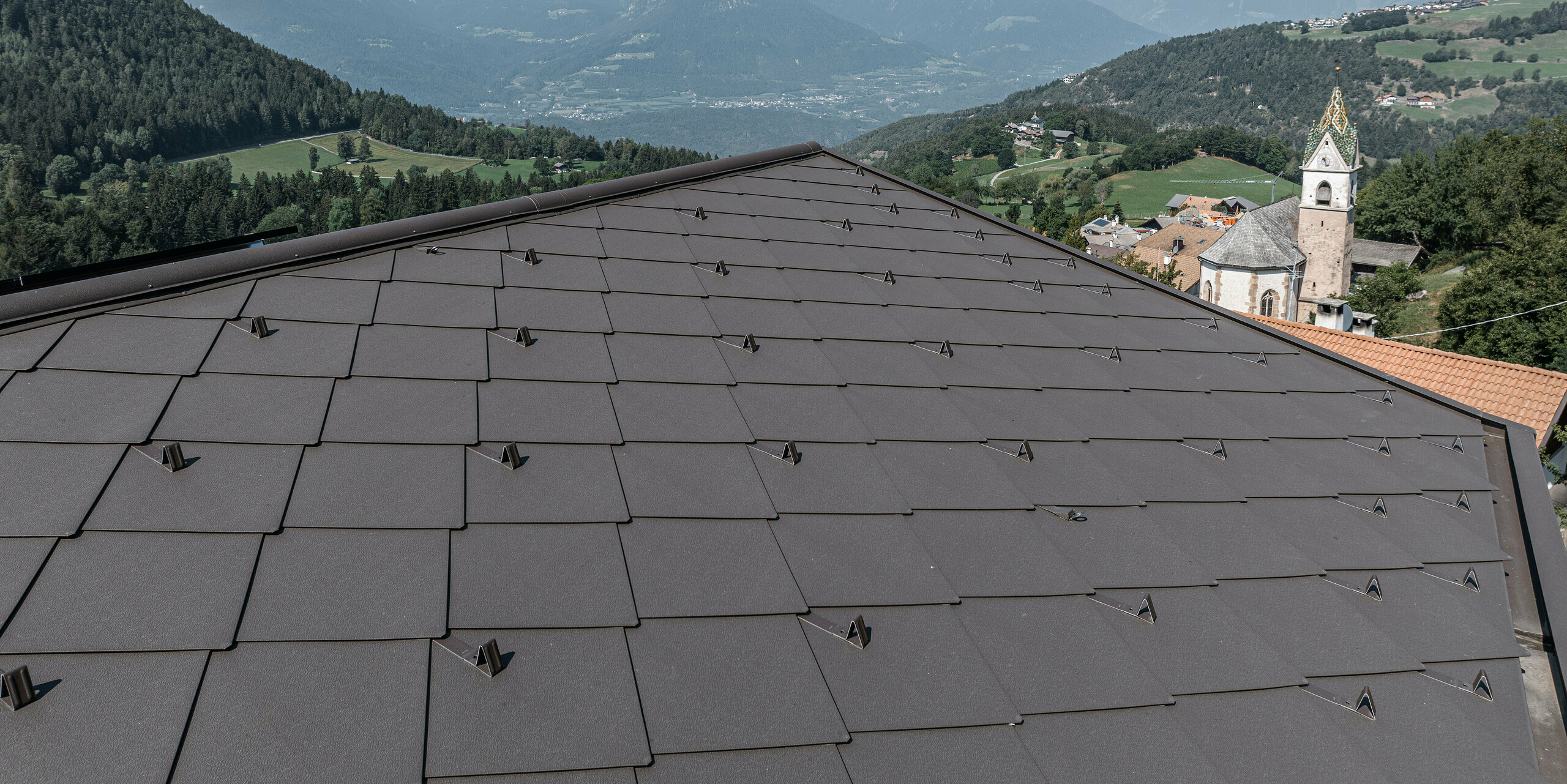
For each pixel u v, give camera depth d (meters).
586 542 6.39
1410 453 10.52
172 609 5.16
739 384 8.80
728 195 13.88
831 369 9.45
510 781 4.70
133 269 8.98
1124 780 5.55
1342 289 70.81
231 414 6.80
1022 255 14.11
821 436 8.27
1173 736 5.96
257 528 5.82
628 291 10.12
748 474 7.52
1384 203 103.19
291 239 9.41
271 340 7.79
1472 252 93.81
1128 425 9.76
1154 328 12.46
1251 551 8.08
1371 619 7.60
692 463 7.50
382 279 9.19
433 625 5.42
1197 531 8.21
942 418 9.05
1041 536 7.63
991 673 6.11
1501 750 6.46
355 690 4.95
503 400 7.69
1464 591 8.26
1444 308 55.47
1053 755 5.62
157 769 4.31
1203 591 7.44
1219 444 9.60
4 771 4.18
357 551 5.85
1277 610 7.46
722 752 5.14
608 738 5.03
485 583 5.84
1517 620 8.22
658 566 6.35
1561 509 25.75
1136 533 7.97
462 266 9.83
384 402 7.31
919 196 15.73
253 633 5.14
